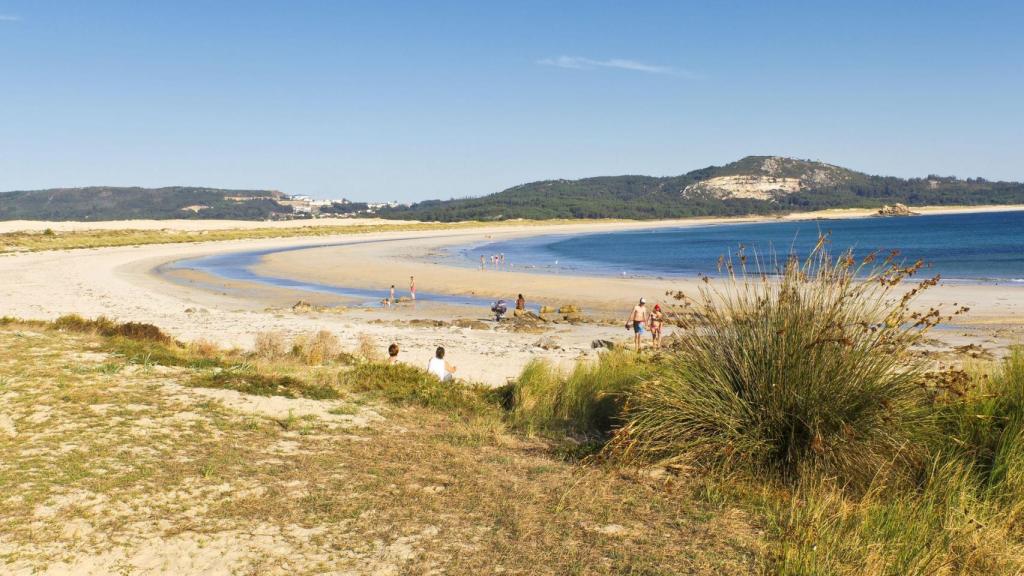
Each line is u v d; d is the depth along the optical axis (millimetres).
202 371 10117
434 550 4488
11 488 5270
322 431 7477
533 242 121688
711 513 5176
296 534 4727
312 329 23094
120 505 5074
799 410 5965
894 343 6234
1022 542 4695
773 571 4172
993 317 25578
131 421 7227
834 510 5062
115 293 35156
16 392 8164
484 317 30406
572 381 9469
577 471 6250
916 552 4312
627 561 4328
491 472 6176
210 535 4660
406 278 49344
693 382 6621
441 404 9359
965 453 5785
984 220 186500
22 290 35188
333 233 144000
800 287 6539
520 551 4480
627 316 30375
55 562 4195
